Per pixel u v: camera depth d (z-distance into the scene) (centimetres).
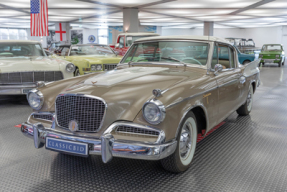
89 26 3488
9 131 401
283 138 372
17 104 588
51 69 573
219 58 348
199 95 269
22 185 245
